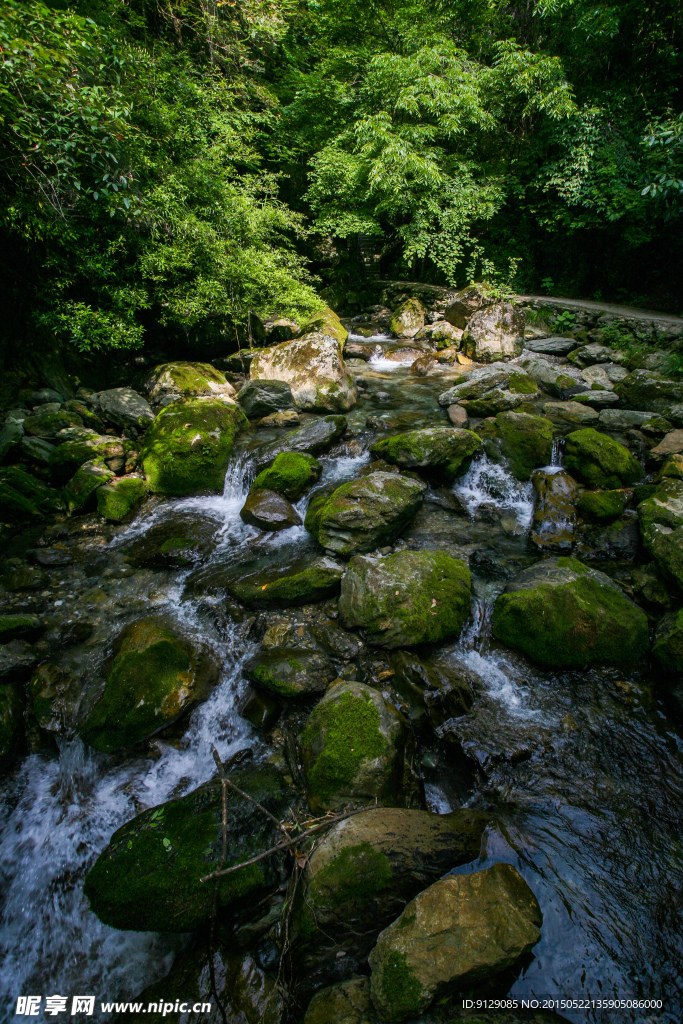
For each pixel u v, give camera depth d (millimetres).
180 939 2604
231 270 8930
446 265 12852
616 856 2748
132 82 7680
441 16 13156
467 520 5457
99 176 6570
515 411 7195
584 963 2332
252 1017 2285
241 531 5484
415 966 2193
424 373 9906
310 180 15336
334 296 15203
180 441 6215
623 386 7637
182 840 2779
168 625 4188
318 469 6059
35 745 3410
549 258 13453
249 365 9367
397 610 3848
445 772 3221
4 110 5215
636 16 10812
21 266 7297
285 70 14523
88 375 8508
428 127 11961
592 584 4035
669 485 5191
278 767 3240
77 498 5867
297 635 4020
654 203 10289
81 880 2883
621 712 3477
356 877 2430
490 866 2684
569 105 10969
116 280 8219
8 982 2605
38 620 4195
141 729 3314
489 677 3744
